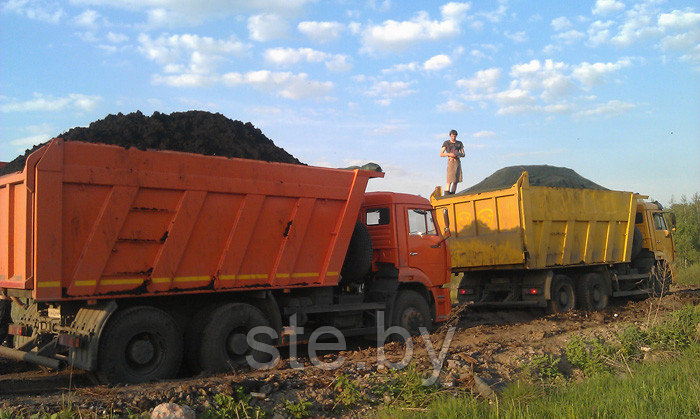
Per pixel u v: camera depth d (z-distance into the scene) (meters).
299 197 8.85
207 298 8.17
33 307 7.73
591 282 15.19
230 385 5.94
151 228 7.42
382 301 10.23
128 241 7.22
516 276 14.37
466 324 12.85
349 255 9.80
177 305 7.93
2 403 5.48
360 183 9.59
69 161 6.79
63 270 6.73
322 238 9.21
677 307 14.26
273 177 8.52
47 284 6.57
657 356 9.01
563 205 14.36
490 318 13.92
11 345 8.52
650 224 17.73
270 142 9.59
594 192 15.34
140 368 7.17
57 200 6.68
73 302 7.17
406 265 10.59
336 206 9.37
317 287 9.30
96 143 7.02
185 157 7.66
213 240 7.96
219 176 7.96
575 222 14.77
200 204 7.80
